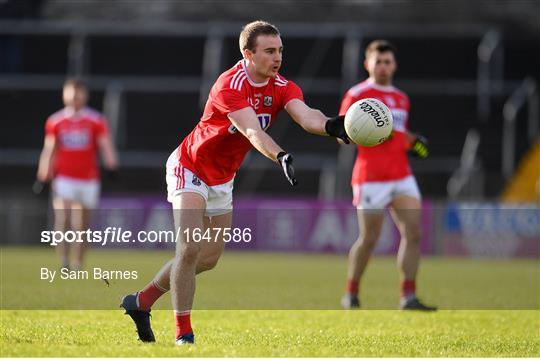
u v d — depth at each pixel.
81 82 58.81
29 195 109.19
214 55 122.25
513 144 109.25
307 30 123.94
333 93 117.06
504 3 132.88
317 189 108.19
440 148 113.94
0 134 115.69
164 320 32.06
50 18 130.75
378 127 23.05
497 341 27.50
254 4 133.50
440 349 25.12
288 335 28.09
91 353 21.73
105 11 132.75
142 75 127.75
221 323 31.80
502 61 126.25
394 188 39.19
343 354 22.91
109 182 110.12
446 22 130.38
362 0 134.25
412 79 125.75
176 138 114.69
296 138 113.19
